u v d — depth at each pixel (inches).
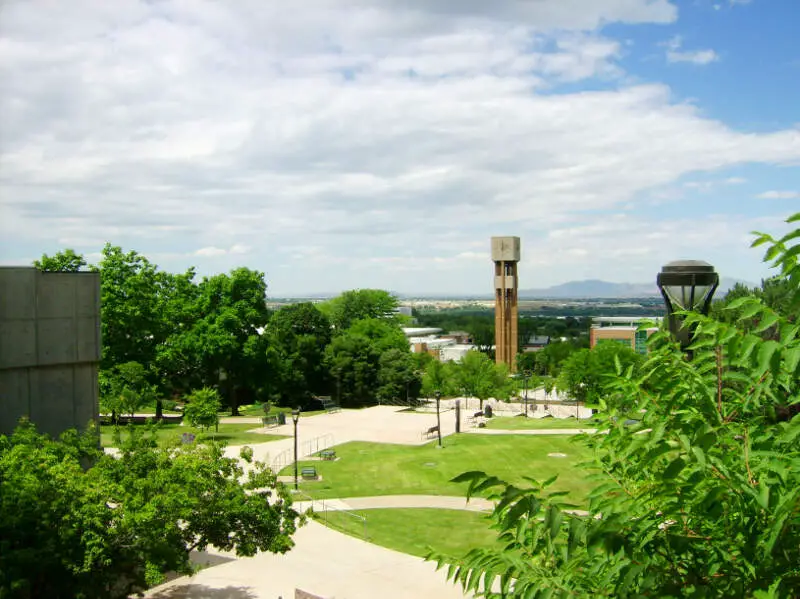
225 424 2797.7
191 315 3019.2
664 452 182.2
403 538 1309.1
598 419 236.7
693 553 197.3
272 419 2758.4
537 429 2662.4
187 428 2608.3
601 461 241.9
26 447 778.2
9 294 1007.6
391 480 1808.6
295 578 1088.2
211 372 3095.5
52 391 1055.6
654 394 223.9
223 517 881.5
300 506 1539.1
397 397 3668.8
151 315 2625.5
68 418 1071.6
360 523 1409.9
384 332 4744.1
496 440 2383.1
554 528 168.4
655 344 237.0
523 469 1878.7
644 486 205.8
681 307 363.6
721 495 181.6
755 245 173.6
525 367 5516.7
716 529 196.7
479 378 3563.0
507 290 5128.0
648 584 180.5
